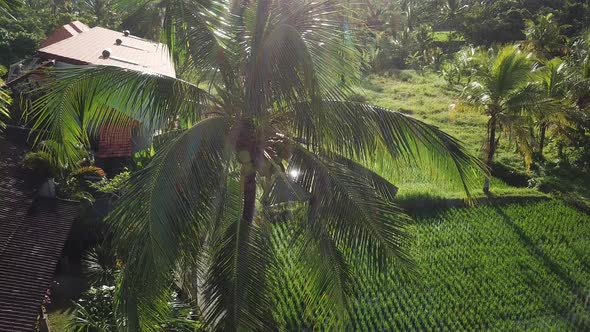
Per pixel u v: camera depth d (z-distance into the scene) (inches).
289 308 547.8
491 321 568.1
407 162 360.2
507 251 713.0
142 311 290.7
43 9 1381.6
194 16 318.7
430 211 807.1
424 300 586.6
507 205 850.8
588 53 1194.0
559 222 807.1
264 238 334.3
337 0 312.2
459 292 613.9
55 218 530.6
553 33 1576.0
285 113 332.2
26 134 637.9
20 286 430.3
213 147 310.8
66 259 577.6
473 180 349.7
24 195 533.3
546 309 596.7
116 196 610.2
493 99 860.0
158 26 458.3
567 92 1067.3
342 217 320.2
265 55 280.4
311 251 332.2
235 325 300.7
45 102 332.8
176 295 410.0
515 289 627.2
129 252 285.4
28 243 481.7
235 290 307.6
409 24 2011.6
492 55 1266.0
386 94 1476.4
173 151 297.3
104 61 751.7
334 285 333.4
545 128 1069.1
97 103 339.0
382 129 325.1
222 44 318.3
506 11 2036.2
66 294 542.9
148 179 289.1
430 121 1275.8
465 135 1187.9
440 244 714.8
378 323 543.8
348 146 319.9
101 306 432.5
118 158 698.8
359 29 329.4
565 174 1000.2
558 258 705.0
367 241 319.0
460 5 2188.7
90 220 601.3
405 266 323.9
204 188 300.2
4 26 1114.7
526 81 845.8
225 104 335.0
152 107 327.6
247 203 355.9
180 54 335.3
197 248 305.1
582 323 577.6
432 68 1830.7
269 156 337.7
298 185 328.8
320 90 280.7
